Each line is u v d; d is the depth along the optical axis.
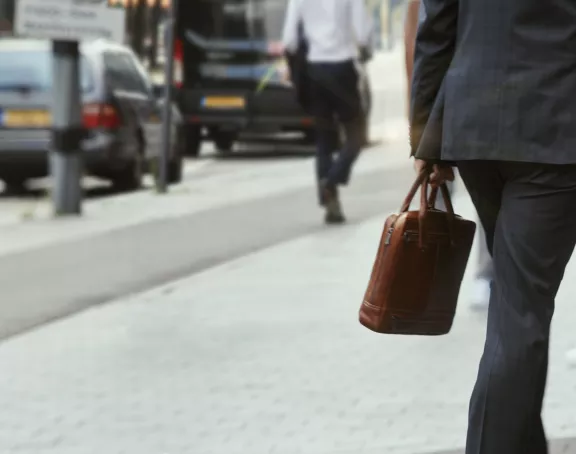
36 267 12.00
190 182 21.67
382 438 6.35
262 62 27.66
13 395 7.35
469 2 4.43
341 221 14.62
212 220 15.27
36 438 6.50
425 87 4.63
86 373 7.84
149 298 10.33
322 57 14.12
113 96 19.56
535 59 4.30
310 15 14.16
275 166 24.97
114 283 11.03
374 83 53.62
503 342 4.50
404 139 30.00
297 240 13.42
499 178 4.55
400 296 4.84
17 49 19.80
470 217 13.83
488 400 4.52
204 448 6.27
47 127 19.47
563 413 6.74
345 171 14.34
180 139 21.58
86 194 20.33
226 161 27.22
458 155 4.41
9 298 10.42
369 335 8.77
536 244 4.41
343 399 7.11
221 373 7.77
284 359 8.09
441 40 4.57
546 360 4.54
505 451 4.52
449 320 4.91
